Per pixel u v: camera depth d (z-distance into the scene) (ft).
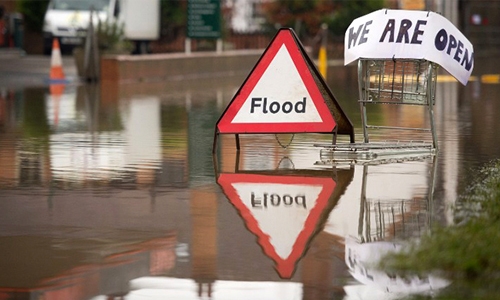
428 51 79.10
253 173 71.92
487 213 53.01
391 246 47.88
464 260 42.93
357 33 81.35
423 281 41.57
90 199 61.52
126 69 192.75
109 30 195.31
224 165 76.18
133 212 57.26
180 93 162.61
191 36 223.30
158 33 272.72
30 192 64.08
